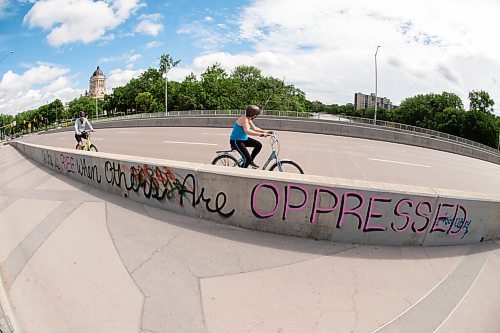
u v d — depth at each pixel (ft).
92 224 14.24
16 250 12.29
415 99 275.39
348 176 24.73
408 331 8.02
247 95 291.17
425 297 9.33
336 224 12.28
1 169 31.30
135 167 16.39
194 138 51.37
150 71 347.56
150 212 15.35
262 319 8.29
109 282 9.95
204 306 8.77
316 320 8.28
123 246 12.14
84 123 32.24
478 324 8.34
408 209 11.94
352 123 92.32
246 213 13.33
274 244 12.19
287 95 298.56
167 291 9.43
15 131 447.01
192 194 14.39
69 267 10.86
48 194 19.13
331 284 9.82
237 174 13.16
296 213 12.59
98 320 8.34
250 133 16.42
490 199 12.27
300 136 58.54
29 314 8.67
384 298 9.23
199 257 11.30
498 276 10.57
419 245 12.30
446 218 12.10
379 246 12.17
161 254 11.52
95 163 19.15
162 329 7.95
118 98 372.17
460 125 221.46
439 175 28.50
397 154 41.68
